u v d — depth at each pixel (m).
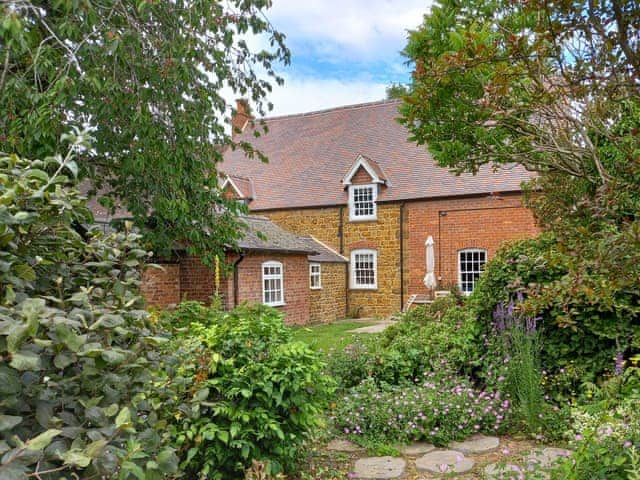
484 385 5.18
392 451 3.95
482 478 3.23
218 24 6.21
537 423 4.20
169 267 12.22
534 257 4.99
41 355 1.36
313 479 3.47
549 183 3.03
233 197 7.95
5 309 1.33
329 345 9.47
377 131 19.09
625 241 1.66
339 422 4.45
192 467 3.24
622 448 2.70
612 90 1.89
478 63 2.07
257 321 3.62
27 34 4.16
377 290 16.67
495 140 2.68
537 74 2.17
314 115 21.47
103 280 1.95
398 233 16.25
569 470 2.54
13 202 1.66
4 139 5.02
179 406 2.13
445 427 4.22
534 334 4.73
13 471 1.05
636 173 2.04
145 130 5.76
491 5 2.63
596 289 1.97
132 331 1.82
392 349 5.70
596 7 1.73
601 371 4.68
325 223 17.53
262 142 21.39
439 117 2.58
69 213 1.87
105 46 5.10
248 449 3.06
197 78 6.68
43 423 1.30
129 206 6.62
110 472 1.28
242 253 12.34
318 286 15.95
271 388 3.13
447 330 5.91
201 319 4.07
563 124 2.66
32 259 1.71
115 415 1.55
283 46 6.75
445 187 15.55
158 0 4.92
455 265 15.28
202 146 7.03
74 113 5.62
